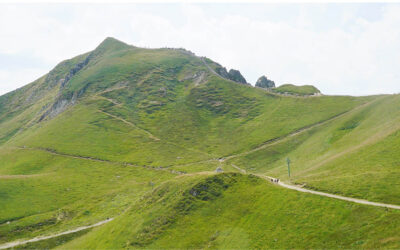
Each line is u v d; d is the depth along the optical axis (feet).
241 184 266.36
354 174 262.06
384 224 163.73
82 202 434.30
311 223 190.19
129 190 470.80
